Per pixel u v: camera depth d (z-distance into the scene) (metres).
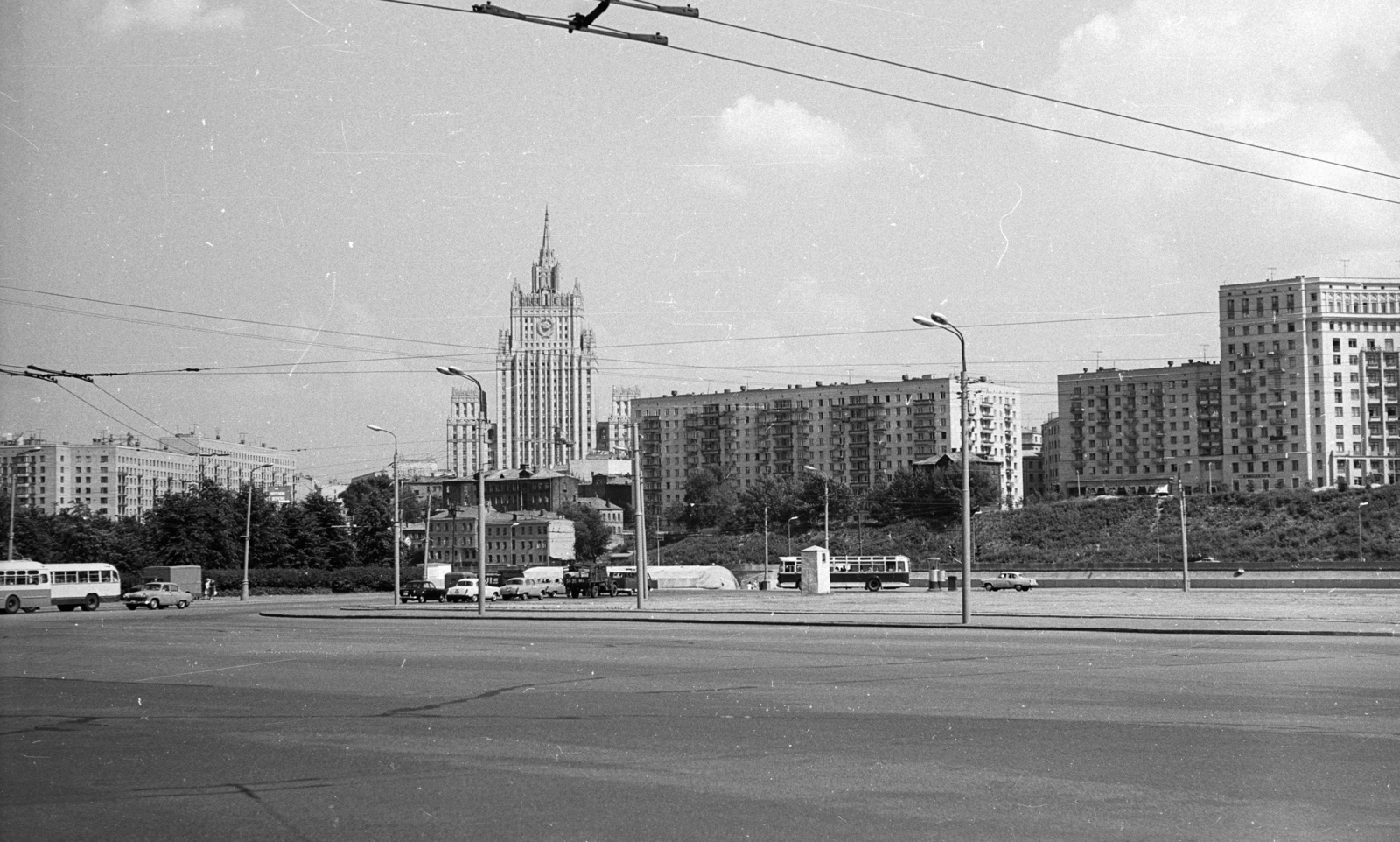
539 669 28.39
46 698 23.97
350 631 45.94
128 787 15.14
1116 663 28.14
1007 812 13.12
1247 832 12.22
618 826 12.77
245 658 32.94
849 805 13.54
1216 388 195.62
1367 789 14.02
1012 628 41.94
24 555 115.12
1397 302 189.12
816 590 90.69
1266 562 120.62
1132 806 13.32
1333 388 186.50
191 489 126.50
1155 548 143.25
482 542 58.19
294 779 15.48
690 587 115.75
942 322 45.16
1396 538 130.62
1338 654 29.72
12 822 13.39
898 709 20.56
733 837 12.27
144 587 82.31
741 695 22.73
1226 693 21.88
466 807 13.76
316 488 139.50
